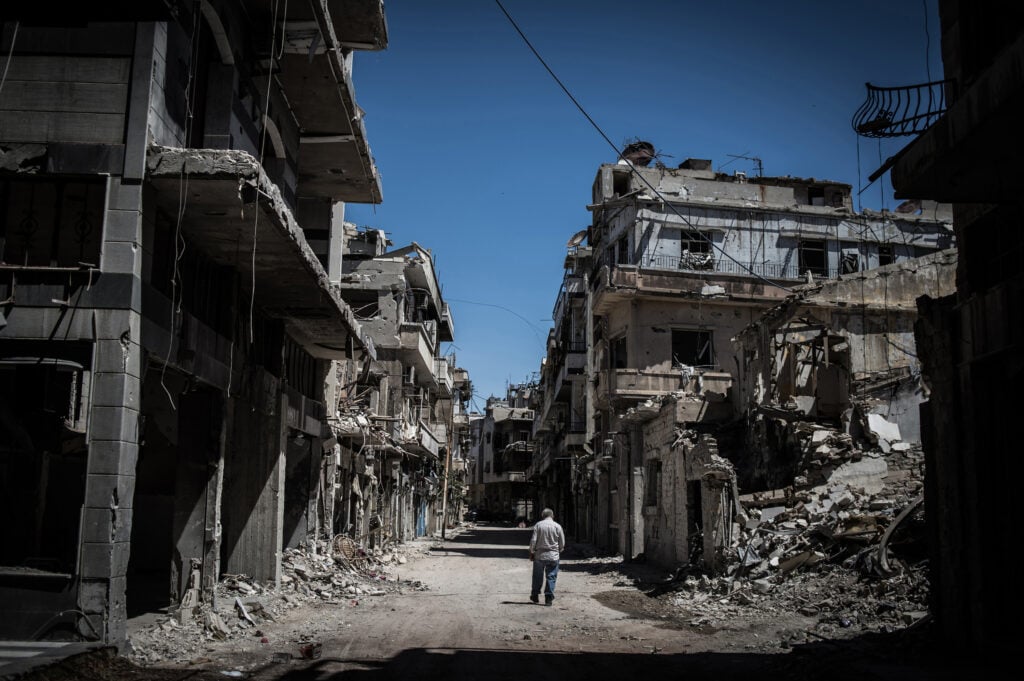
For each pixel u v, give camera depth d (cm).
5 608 774
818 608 1150
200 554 1059
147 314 860
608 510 3216
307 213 1756
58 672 670
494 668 835
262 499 1362
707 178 3444
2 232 845
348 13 1388
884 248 3319
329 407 2059
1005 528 824
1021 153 662
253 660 838
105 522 786
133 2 839
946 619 887
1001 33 810
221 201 902
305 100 1370
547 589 1424
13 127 841
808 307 2122
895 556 1233
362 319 3050
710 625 1140
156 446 1517
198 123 1042
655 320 3041
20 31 855
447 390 4350
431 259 3469
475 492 10031
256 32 1145
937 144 672
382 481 2881
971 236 896
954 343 898
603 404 3158
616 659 891
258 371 1288
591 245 4003
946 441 896
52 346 810
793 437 1848
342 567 1767
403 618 1220
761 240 3219
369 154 1566
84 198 861
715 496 1559
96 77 850
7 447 838
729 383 2948
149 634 917
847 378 2095
